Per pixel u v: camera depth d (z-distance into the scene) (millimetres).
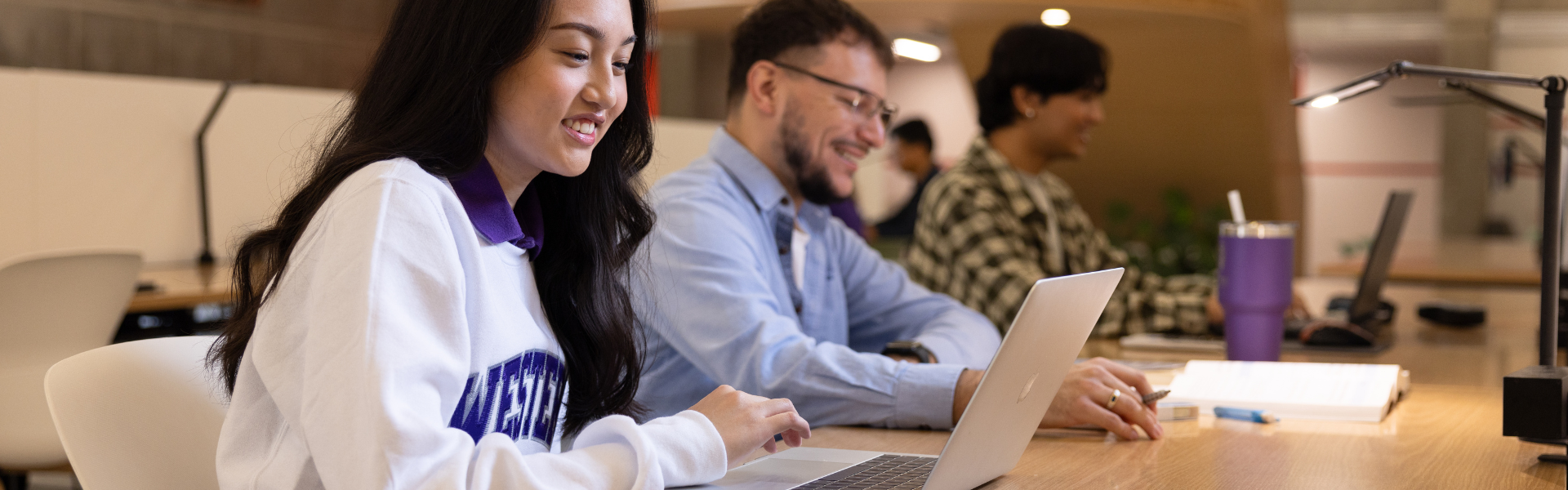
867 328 1878
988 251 2275
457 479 695
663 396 1461
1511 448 1095
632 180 1081
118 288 2443
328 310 717
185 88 3811
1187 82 5066
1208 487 920
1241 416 1253
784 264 1627
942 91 12539
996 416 834
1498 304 2949
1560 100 1259
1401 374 1421
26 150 3465
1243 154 5375
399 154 805
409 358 705
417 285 733
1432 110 11242
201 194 3844
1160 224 5977
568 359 1060
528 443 933
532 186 1001
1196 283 2422
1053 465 1004
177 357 1024
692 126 5238
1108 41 4934
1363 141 11555
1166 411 1245
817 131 1586
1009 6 4367
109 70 5668
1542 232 1271
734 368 1326
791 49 1573
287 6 6539
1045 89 2449
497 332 851
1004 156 2527
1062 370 934
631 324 1102
